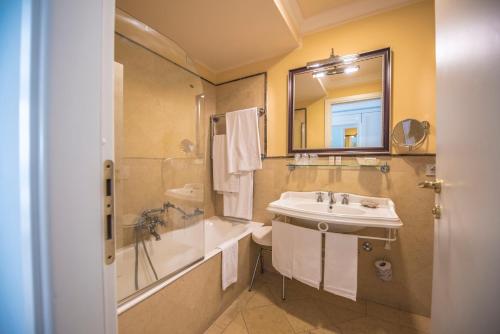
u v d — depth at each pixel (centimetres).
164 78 163
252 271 181
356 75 160
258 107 204
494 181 41
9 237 32
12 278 32
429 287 139
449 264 64
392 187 148
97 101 35
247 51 192
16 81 30
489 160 43
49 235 29
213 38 172
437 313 74
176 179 166
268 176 198
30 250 29
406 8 145
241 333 126
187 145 175
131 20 136
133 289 99
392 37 149
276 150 195
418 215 141
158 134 160
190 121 178
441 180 72
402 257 146
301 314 142
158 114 160
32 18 28
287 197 179
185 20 151
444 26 69
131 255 136
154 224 152
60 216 30
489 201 43
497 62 40
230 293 152
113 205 38
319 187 174
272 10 142
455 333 57
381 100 151
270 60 199
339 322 135
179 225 155
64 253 30
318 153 172
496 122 41
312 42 177
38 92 28
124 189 139
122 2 132
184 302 113
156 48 153
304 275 138
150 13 143
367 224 117
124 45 140
